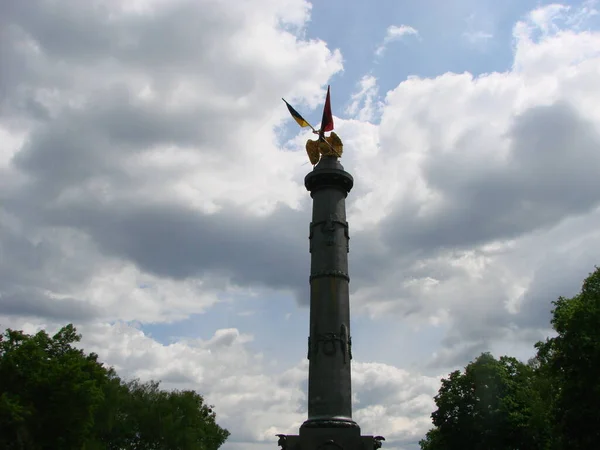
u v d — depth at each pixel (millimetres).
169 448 87250
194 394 104938
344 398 44688
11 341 51188
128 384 94312
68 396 48812
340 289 48031
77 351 56281
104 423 74625
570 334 51188
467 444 73000
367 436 42406
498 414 70750
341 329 46500
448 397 75125
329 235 49594
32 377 48406
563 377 54594
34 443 48031
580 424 48938
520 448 71188
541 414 66125
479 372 74375
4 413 44031
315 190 52000
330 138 53844
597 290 55781
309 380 45750
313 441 42500
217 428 112500
